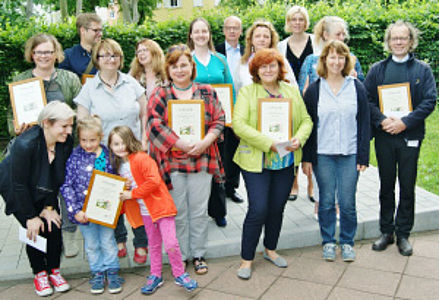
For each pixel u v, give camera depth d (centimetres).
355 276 355
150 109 344
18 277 360
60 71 382
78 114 368
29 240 317
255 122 351
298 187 563
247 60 455
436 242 418
